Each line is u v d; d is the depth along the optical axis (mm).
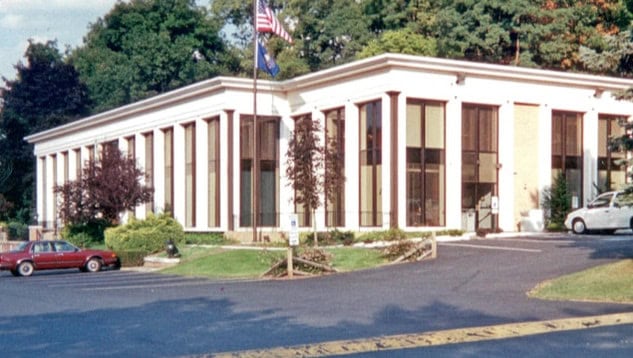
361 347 13766
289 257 28750
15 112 75750
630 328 15359
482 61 58844
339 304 19859
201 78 77812
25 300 23641
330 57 69875
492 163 42562
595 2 57406
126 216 53250
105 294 24922
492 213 42312
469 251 32188
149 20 79688
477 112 42156
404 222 39812
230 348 13945
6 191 76625
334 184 38500
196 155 47969
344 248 34438
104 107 77750
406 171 40094
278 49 69500
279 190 46875
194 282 28625
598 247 30719
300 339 14711
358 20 69562
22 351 14062
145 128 53281
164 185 51781
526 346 13523
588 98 45062
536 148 43812
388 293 21875
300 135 38719
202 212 47312
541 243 34375
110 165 46625
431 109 40969
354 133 42250
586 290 20297
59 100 77125
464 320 16672
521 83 43125
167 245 38000
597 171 45250
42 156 69625
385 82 40031
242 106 45656
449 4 60031
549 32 56312
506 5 55562
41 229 59031
